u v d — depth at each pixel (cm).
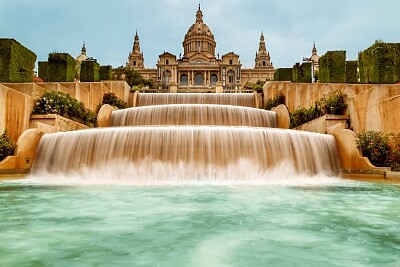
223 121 2105
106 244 443
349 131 1380
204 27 15150
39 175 1355
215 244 446
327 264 374
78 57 9912
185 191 930
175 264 372
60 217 600
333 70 2644
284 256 399
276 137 1312
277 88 2564
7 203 741
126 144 1277
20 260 380
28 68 2214
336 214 637
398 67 2058
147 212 646
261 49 15862
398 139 1268
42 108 1697
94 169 1283
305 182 1187
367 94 1492
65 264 369
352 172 1332
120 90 2816
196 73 12781
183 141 1258
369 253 411
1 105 1402
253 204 736
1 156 1304
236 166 1245
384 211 664
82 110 2008
